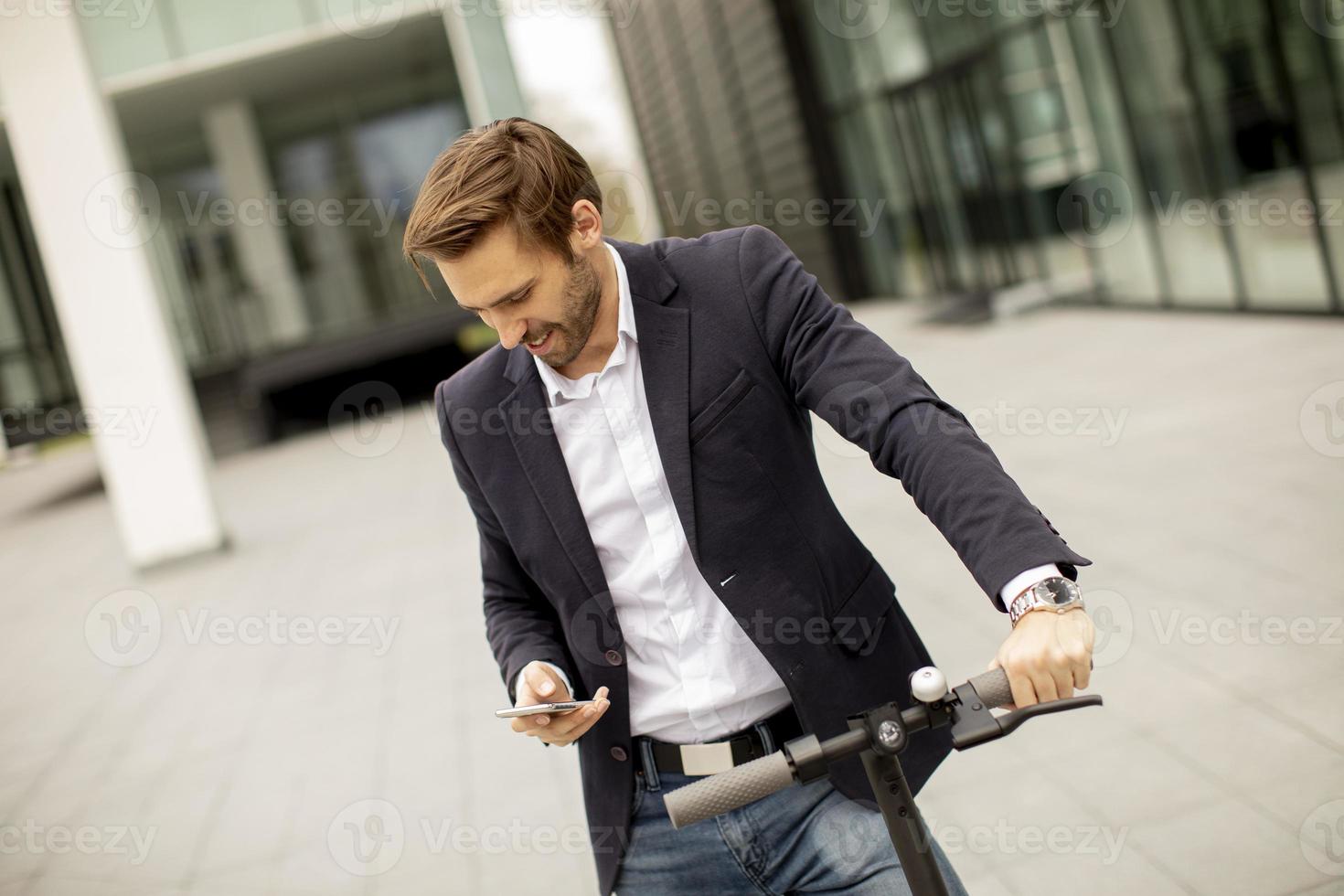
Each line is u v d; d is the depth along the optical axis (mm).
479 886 3061
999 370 8805
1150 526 4582
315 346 15727
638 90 21328
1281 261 7805
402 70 16172
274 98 16016
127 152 15836
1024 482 5688
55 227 8109
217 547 8523
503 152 1241
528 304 1280
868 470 6762
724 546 1415
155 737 4797
